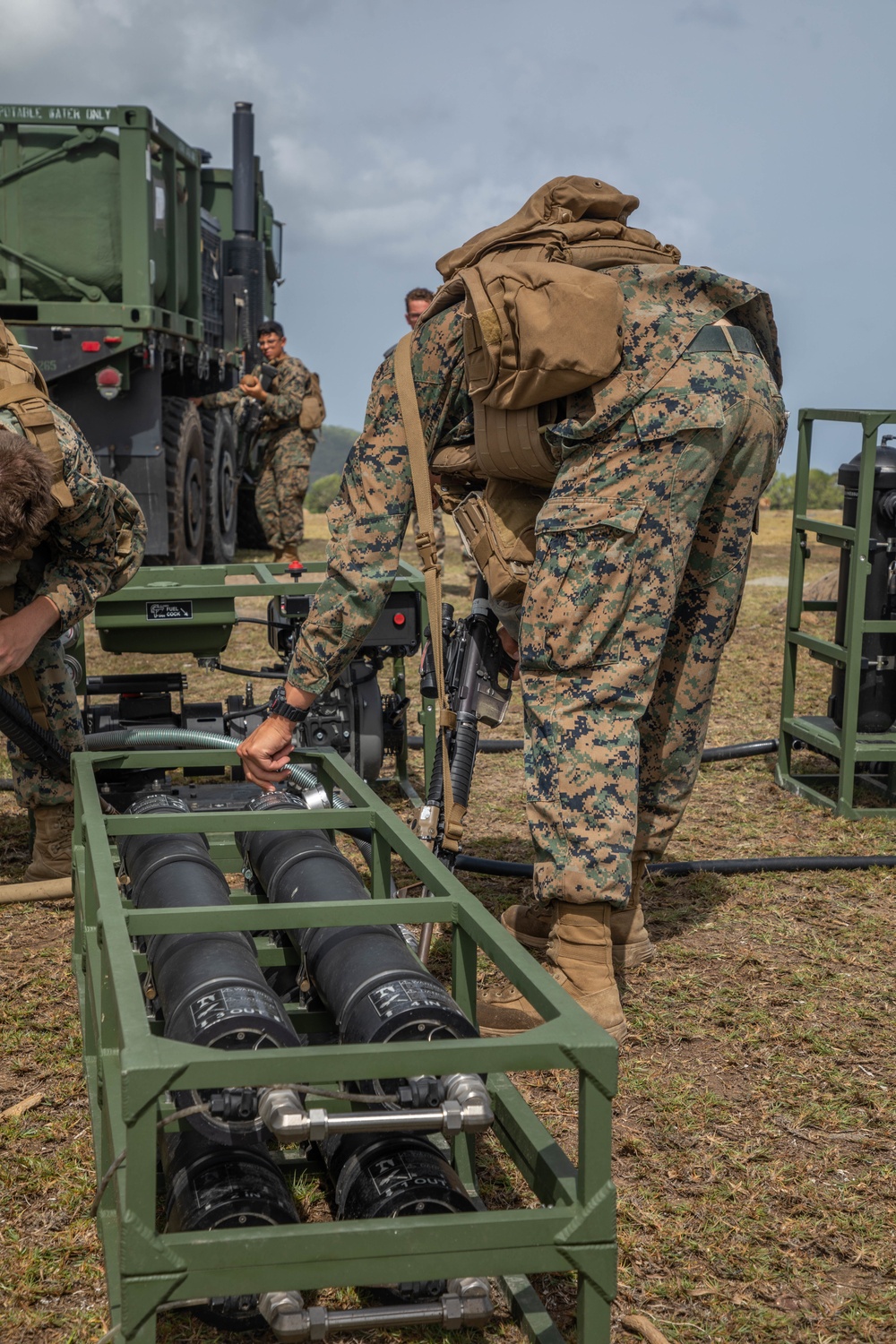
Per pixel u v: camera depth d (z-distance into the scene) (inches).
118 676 171.5
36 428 122.6
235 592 167.5
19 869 165.6
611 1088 62.5
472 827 185.9
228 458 467.8
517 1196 90.9
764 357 120.3
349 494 109.4
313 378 437.4
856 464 194.4
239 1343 76.5
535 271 102.7
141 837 105.1
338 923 79.6
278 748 106.7
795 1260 86.8
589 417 105.0
